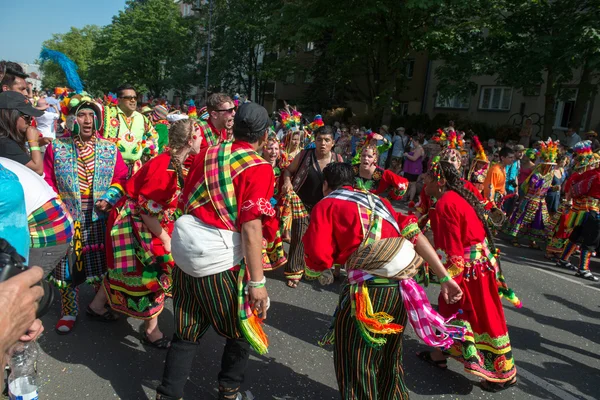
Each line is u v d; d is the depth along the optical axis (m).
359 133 13.56
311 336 3.81
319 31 16.03
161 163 2.78
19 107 3.01
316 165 4.58
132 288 3.17
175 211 3.48
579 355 3.94
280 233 4.80
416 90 22.69
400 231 2.52
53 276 3.30
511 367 3.06
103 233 3.51
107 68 34.00
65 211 2.76
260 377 3.14
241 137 2.44
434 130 17.86
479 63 13.50
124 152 4.84
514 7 13.28
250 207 2.25
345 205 2.36
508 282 5.70
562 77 12.82
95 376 2.96
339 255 2.42
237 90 29.86
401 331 2.44
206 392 2.92
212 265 2.32
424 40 14.38
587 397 3.30
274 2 23.05
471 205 3.03
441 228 2.94
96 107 3.44
